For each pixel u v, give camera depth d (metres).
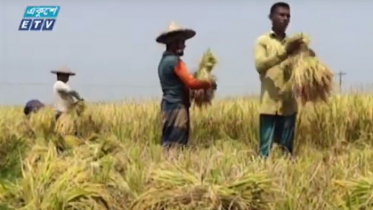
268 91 8.47
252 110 10.48
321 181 6.59
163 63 8.73
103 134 10.39
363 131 10.04
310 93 7.85
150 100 12.50
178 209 6.02
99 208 6.30
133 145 8.48
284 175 6.71
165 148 8.30
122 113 11.77
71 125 11.42
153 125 10.80
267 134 8.54
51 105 13.30
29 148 10.03
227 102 11.45
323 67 7.84
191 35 8.70
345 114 10.00
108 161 7.15
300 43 7.93
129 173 6.78
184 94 8.80
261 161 7.13
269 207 6.13
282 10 8.36
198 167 6.81
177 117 8.70
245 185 6.23
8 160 9.62
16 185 7.06
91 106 12.59
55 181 6.70
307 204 6.17
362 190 6.32
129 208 6.27
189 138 9.98
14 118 13.84
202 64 8.94
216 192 6.09
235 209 6.05
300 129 9.70
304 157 8.17
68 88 11.90
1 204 6.68
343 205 6.15
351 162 7.47
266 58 8.26
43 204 6.34
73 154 7.93
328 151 9.05
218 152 7.44
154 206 6.11
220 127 10.51
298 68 7.85
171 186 6.31
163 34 8.62
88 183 6.54
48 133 11.88
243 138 10.26
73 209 6.24
